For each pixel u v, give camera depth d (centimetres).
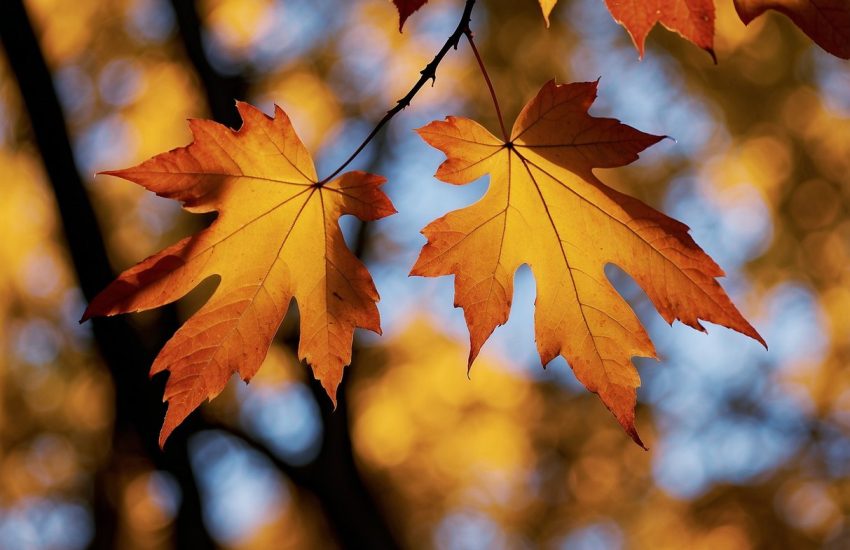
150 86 738
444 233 194
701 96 800
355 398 834
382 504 874
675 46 773
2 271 768
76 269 517
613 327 195
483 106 767
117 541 809
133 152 758
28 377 798
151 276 179
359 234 834
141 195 752
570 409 895
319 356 192
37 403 802
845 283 834
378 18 772
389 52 784
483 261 196
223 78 741
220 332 187
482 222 196
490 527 938
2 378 794
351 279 192
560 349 197
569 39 782
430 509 909
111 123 752
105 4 735
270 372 774
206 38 743
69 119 743
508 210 197
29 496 825
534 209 196
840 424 852
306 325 192
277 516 931
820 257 838
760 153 820
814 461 845
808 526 816
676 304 189
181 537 601
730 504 836
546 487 919
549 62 777
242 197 186
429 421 875
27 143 713
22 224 760
